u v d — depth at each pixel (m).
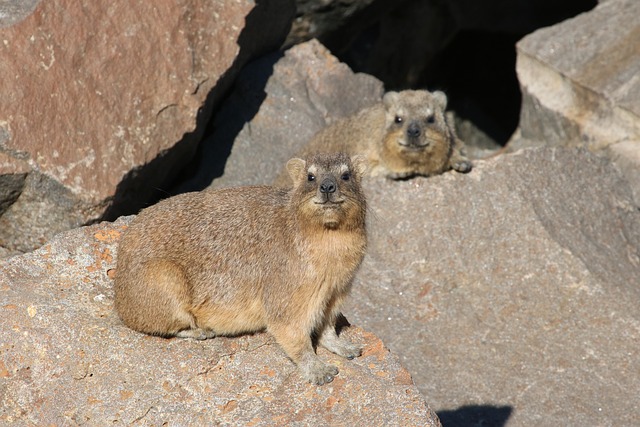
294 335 14.34
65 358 14.25
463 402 19.20
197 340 14.81
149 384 14.09
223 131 27.11
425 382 19.64
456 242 22.20
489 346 20.45
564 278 21.58
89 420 13.74
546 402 19.19
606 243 23.16
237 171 26.44
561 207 23.11
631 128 27.45
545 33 30.78
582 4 37.16
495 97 38.84
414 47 38.47
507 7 38.03
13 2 22.67
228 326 14.88
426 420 13.51
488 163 23.64
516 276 21.72
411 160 23.84
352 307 21.17
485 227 22.39
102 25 23.11
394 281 21.69
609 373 19.78
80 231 16.22
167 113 23.59
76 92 22.30
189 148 24.77
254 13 25.83
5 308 14.62
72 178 21.69
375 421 13.51
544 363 20.06
